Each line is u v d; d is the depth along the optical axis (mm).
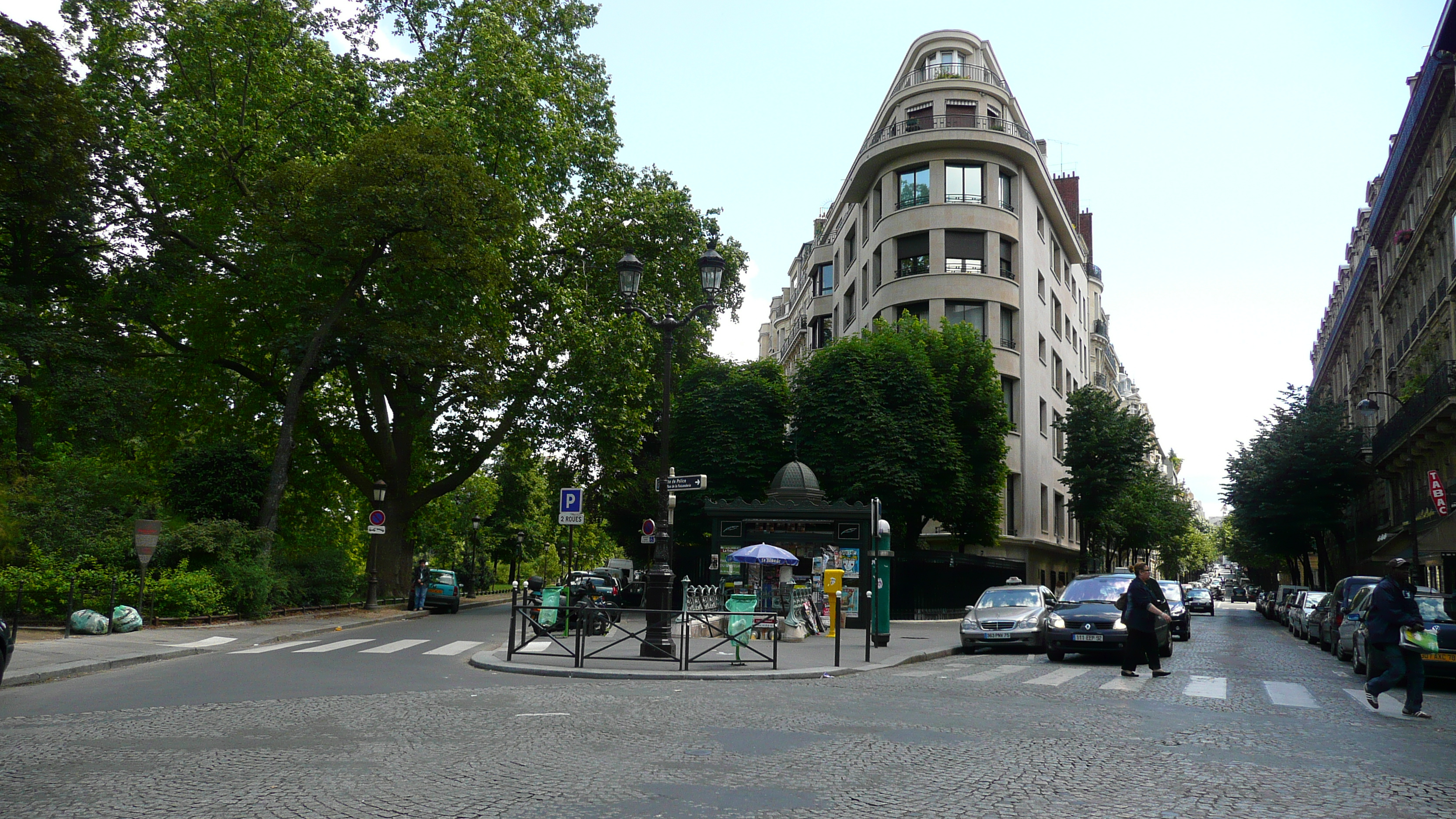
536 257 32938
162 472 27266
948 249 47188
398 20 32344
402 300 29516
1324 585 48812
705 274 17859
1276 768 7680
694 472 39281
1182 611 26953
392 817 5797
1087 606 19391
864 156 50094
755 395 39719
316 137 28672
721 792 6500
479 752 7895
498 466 56188
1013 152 48469
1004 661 19391
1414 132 38031
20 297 25688
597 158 35062
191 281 29281
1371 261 51344
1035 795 6543
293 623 24594
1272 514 47344
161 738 8438
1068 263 62719
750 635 21328
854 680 14648
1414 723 10719
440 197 25547
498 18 31219
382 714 9883
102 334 27594
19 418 27656
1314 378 82250
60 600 20594
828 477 37375
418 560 57219
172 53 28625
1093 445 47906
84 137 25906
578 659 15023
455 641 20406
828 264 65438
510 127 30531
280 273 26359
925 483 37062
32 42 24859
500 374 32781
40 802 6109
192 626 21953
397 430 34062
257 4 27984
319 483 35250
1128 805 6336
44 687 12195
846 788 6691
